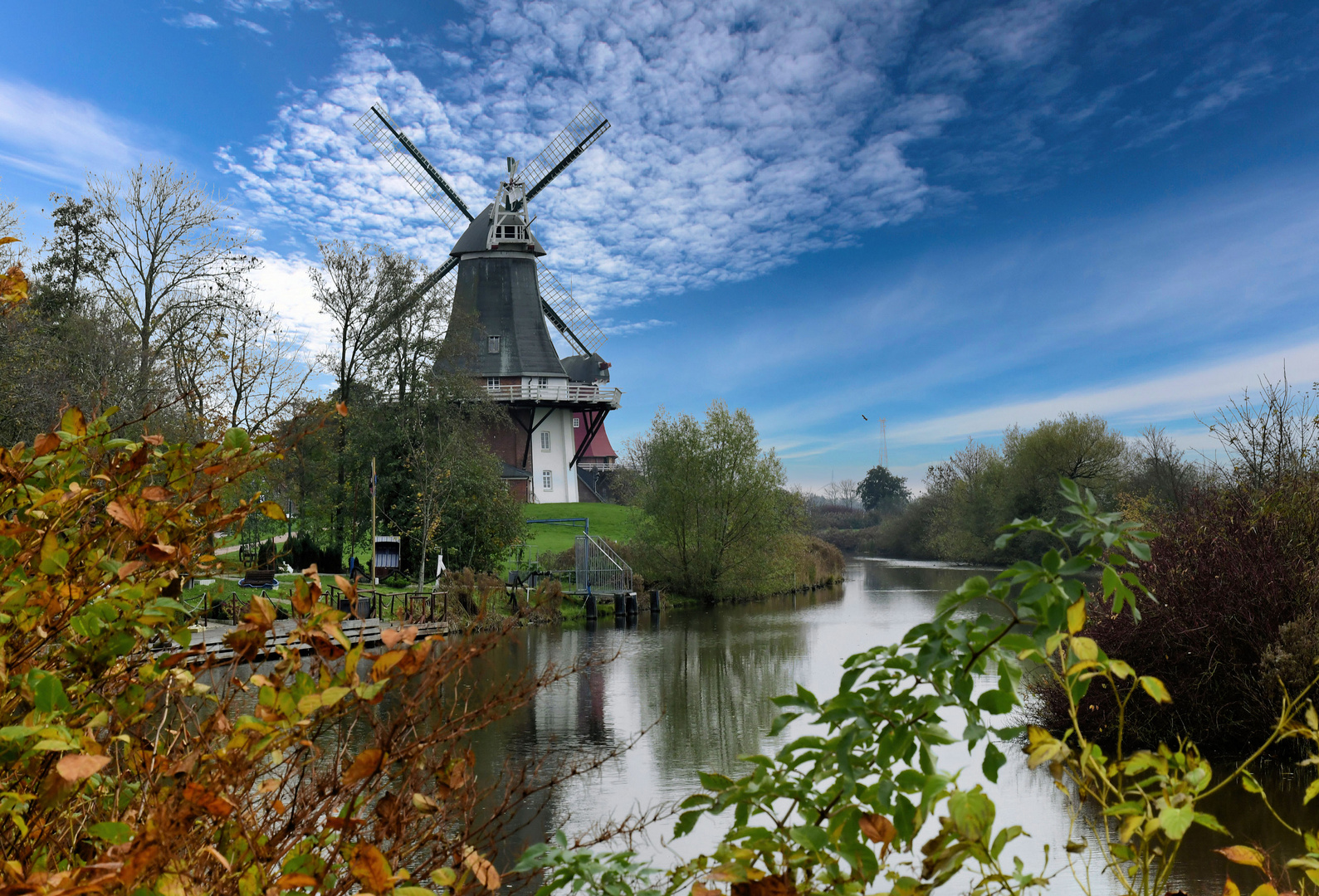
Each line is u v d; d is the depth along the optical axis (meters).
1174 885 6.97
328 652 1.83
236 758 1.67
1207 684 10.70
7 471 1.96
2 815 1.67
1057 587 1.57
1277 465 13.38
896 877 1.83
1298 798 8.95
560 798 9.46
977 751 11.12
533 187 61.59
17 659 1.86
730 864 1.67
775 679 19.09
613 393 62.53
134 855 1.29
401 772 1.90
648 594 36.81
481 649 1.98
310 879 1.67
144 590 1.95
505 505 35.66
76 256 37.28
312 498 32.59
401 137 58.47
